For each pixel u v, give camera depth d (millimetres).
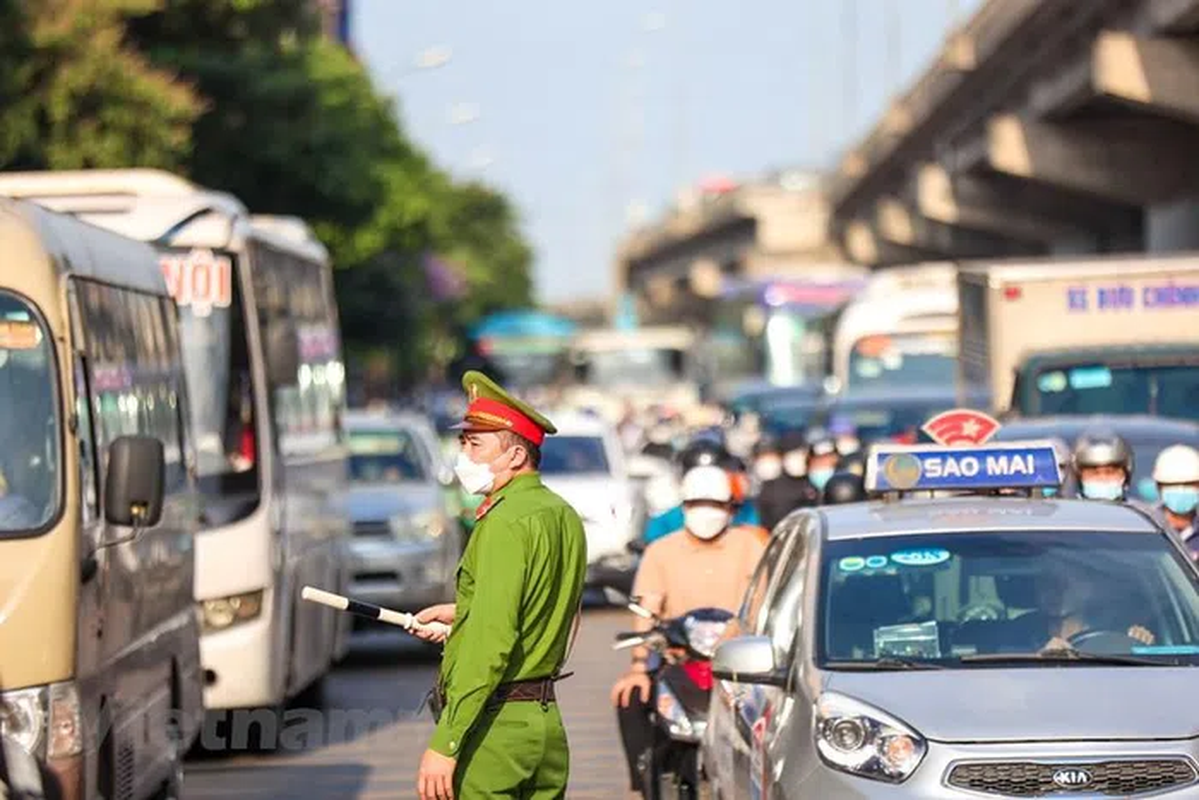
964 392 57500
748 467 49719
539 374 187125
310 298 46000
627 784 33156
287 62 92875
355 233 99312
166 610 28594
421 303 152250
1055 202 134500
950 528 22859
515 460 19031
